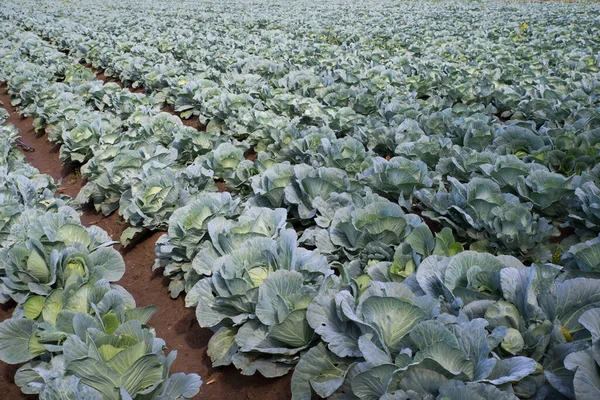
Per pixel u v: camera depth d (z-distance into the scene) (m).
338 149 7.72
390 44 18.59
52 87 13.97
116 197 8.52
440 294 4.37
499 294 4.17
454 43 17.34
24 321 4.85
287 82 13.13
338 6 35.28
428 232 5.01
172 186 7.19
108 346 4.05
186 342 5.82
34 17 30.75
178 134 9.69
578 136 7.77
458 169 7.31
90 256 5.71
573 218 6.26
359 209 5.57
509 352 3.73
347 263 5.46
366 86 12.09
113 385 3.92
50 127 12.33
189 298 5.21
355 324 4.18
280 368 4.52
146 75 14.91
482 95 11.38
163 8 35.66
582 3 34.28
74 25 26.33
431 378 3.34
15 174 8.27
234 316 4.94
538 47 16.58
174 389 4.32
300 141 8.42
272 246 5.12
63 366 4.20
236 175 7.81
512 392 3.27
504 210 5.79
